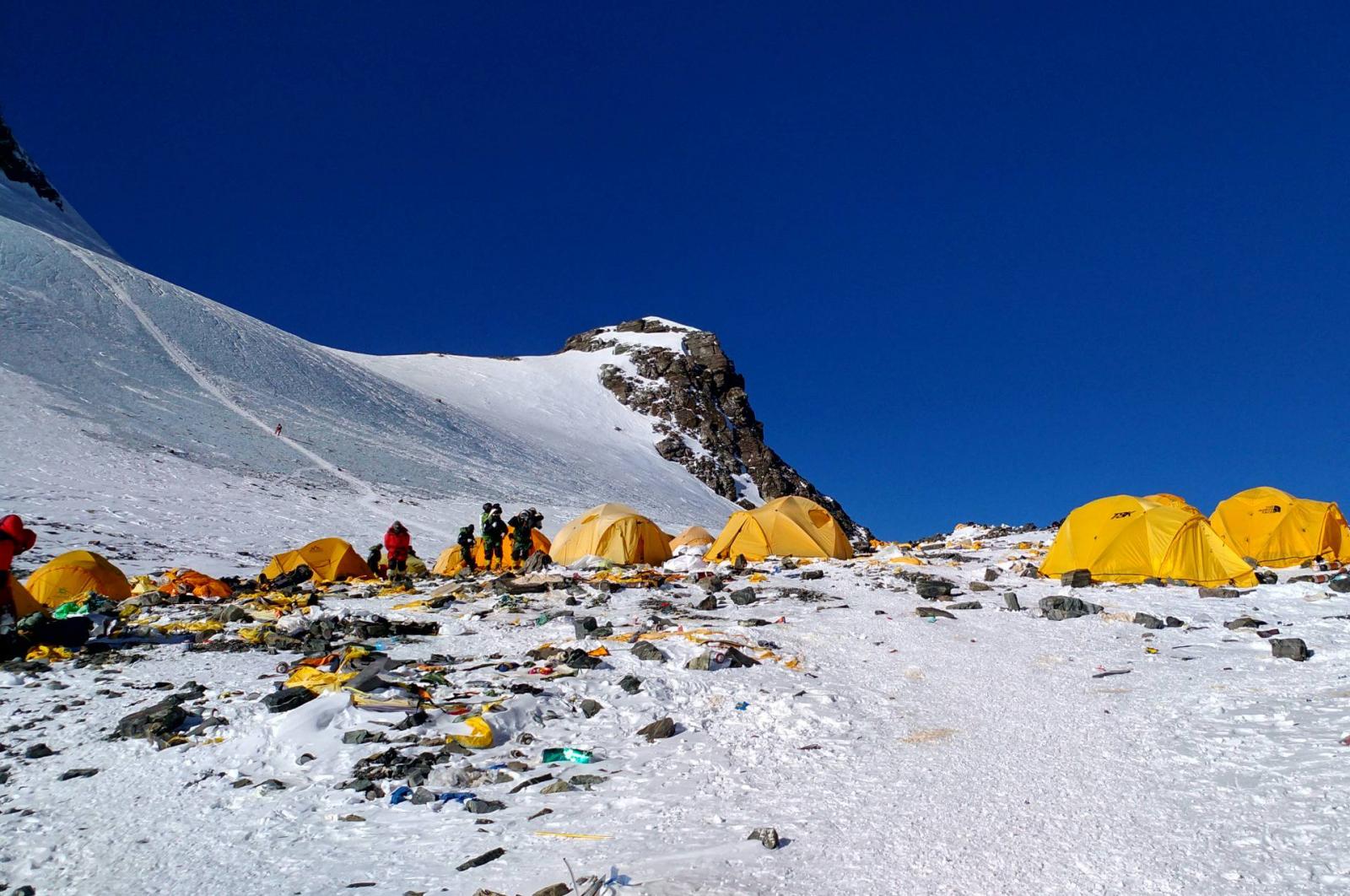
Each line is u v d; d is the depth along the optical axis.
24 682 11.26
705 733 8.70
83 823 6.99
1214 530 17.16
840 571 20.00
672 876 5.47
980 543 26.12
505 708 9.05
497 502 64.50
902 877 5.35
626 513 24.45
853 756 7.82
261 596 19.06
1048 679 10.11
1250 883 4.97
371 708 9.15
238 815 7.05
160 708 9.53
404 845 6.33
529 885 5.50
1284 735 7.46
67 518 34.78
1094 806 6.27
